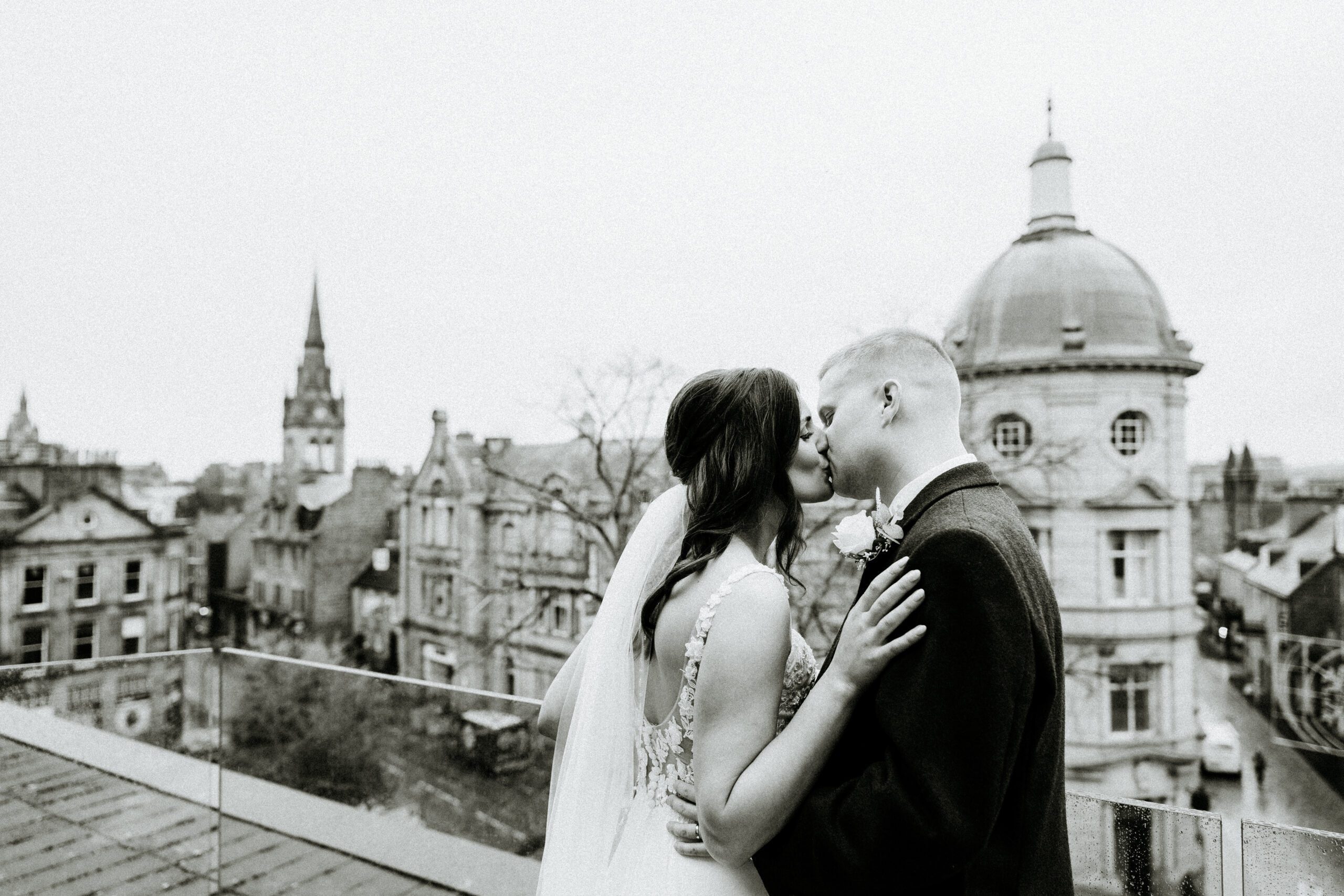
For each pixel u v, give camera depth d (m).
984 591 1.00
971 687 0.97
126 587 47.41
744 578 1.24
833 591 14.40
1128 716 24.55
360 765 2.87
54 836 3.10
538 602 25.19
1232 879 1.51
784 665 1.24
